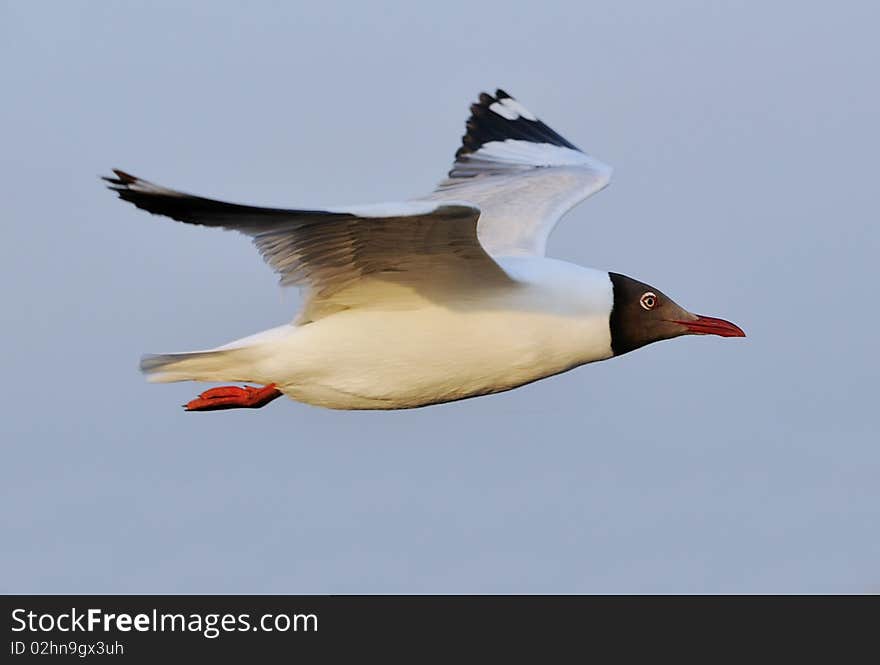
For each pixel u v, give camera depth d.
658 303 11.79
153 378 11.46
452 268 10.88
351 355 11.24
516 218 13.31
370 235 10.33
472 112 15.25
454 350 11.27
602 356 11.77
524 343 11.38
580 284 11.63
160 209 9.26
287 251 10.52
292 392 11.52
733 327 11.80
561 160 14.77
